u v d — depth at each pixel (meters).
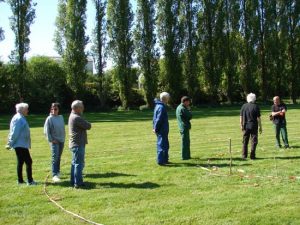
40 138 20.67
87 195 9.52
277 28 56.31
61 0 51.50
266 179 10.60
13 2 48.19
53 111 11.30
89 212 8.30
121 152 15.67
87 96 52.00
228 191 9.52
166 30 52.59
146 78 52.06
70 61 50.88
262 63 56.38
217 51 54.41
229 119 29.78
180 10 53.53
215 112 38.62
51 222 7.79
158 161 12.91
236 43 55.06
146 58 52.16
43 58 52.59
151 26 52.25
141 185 10.31
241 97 56.88
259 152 14.90
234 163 12.91
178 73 52.91
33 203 8.99
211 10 54.16
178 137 19.84
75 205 8.79
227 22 55.03
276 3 56.34
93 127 26.03
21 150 10.54
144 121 30.42
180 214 8.00
